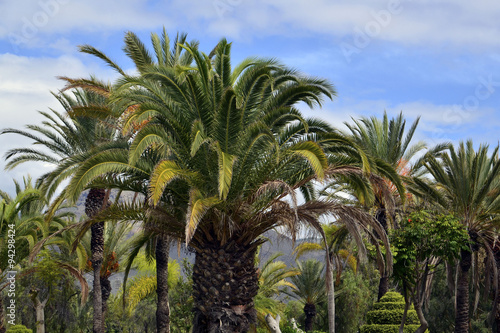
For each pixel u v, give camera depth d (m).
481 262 29.19
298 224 14.87
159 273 24.19
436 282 39.78
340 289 40.81
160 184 12.81
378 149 28.09
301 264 41.50
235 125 14.61
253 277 15.81
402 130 28.14
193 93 14.90
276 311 30.44
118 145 15.20
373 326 25.94
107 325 42.69
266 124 15.05
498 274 25.72
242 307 15.45
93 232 26.80
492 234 24.34
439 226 21.11
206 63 15.95
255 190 15.06
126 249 34.28
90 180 13.95
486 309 37.56
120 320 42.62
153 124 14.32
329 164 15.89
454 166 24.27
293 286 42.03
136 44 20.28
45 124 25.55
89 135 25.33
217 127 14.61
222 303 15.16
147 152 16.00
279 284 37.59
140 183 16.08
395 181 16.81
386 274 30.20
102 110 19.25
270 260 34.81
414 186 23.56
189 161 15.28
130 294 33.66
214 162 14.91
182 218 15.99
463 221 24.19
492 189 24.25
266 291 34.44
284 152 14.48
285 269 35.78
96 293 26.53
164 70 15.16
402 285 21.31
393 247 20.17
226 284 15.20
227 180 12.91
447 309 39.22
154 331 43.19
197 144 12.98
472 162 24.20
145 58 20.36
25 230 28.33
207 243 15.71
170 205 16.16
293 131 15.45
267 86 16.17
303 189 19.30
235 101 14.15
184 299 35.47
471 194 23.94
